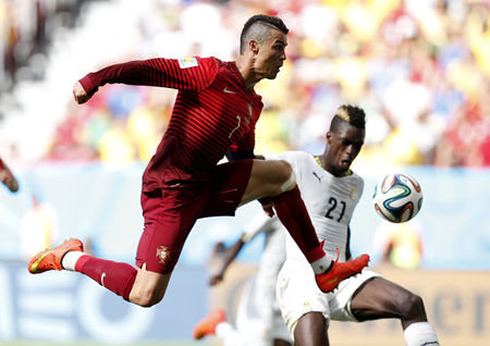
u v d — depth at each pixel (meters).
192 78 15.27
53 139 45.91
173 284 34.25
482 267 34.94
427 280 33.88
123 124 45.59
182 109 15.72
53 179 35.81
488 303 33.69
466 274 33.84
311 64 48.97
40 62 55.84
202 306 34.00
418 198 18.42
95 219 35.56
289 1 52.72
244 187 16.20
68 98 50.31
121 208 35.56
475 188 35.34
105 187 35.69
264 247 25.56
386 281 18.92
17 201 35.66
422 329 17.83
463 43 49.94
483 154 44.28
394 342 33.16
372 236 35.03
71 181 35.81
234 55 50.09
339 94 47.09
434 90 46.91
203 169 15.96
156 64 15.00
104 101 46.59
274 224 25.16
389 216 18.45
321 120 45.00
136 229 35.41
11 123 49.44
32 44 57.16
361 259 16.94
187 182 15.92
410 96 45.84
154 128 44.75
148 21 53.81
